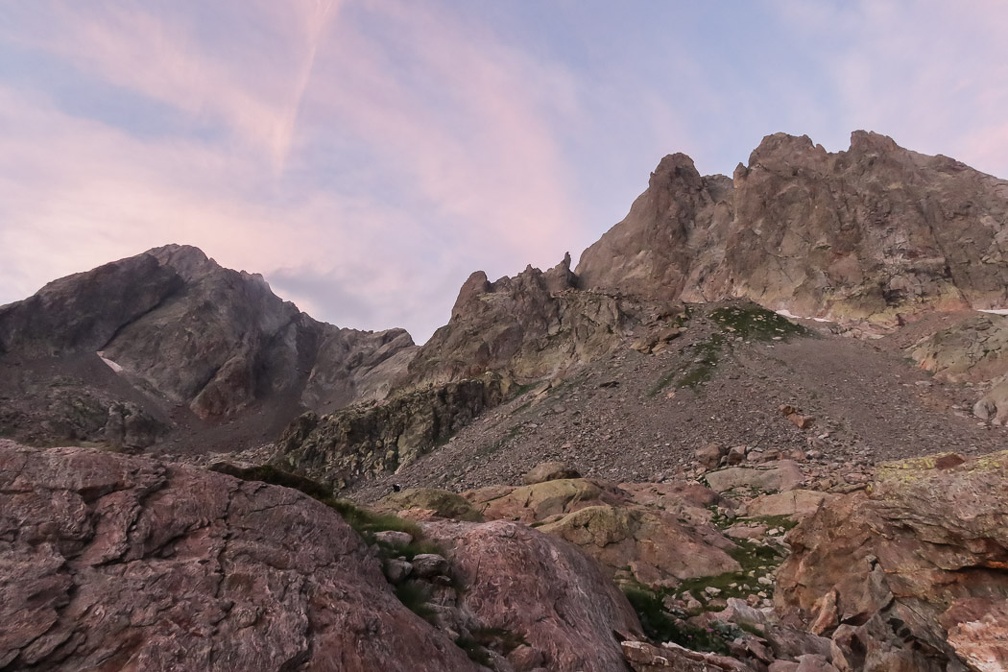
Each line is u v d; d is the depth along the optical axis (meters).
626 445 57.81
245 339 196.00
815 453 44.41
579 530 21.62
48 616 5.93
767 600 17.33
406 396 109.19
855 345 81.06
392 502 26.47
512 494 30.38
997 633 9.02
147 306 191.00
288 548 8.46
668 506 30.92
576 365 104.06
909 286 93.62
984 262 92.94
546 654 9.53
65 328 164.12
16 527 6.70
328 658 6.76
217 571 7.38
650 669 10.51
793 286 106.38
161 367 169.62
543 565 11.92
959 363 63.38
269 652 6.44
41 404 130.00
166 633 6.18
